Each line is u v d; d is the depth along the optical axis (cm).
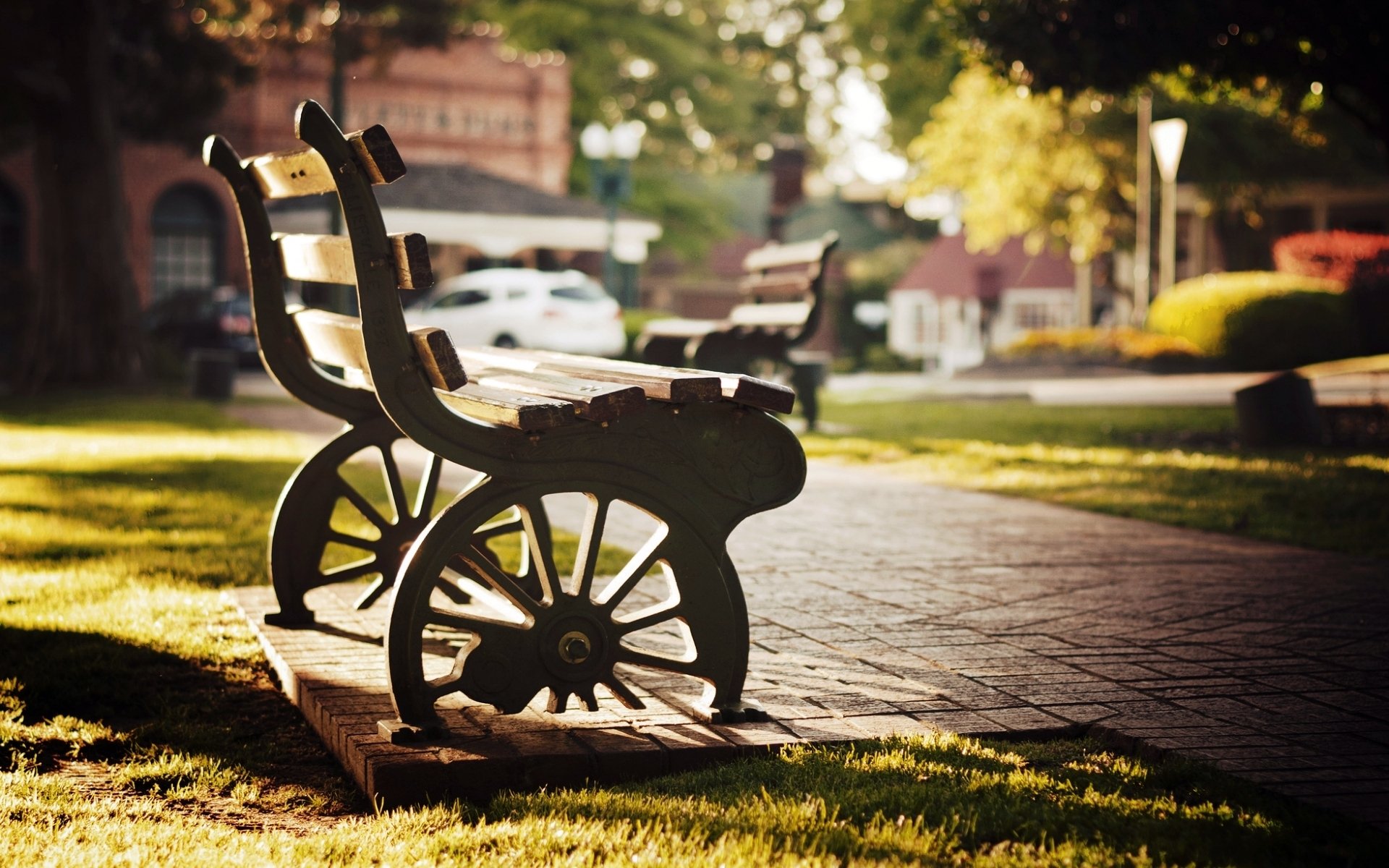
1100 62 1188
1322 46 1195
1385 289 2555
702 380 371
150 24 2391
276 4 2408
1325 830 301
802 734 372
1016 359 2466
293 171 412
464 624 362
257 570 630
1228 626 524
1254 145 3077
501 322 2736
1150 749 366
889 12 4347
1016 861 282
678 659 384
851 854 284
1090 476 1040
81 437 1345
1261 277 2436
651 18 4984
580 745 355
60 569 632
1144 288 2484
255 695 444
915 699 412
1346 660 468
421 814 321
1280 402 1248
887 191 6688
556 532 756
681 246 5178
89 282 2283
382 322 352
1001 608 558
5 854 296
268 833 321
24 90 2212
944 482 1027
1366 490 930
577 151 4919
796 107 5688
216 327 3056
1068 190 3278
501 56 4238
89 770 373
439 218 3177
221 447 1238
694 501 382
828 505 886
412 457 1171
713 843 295
